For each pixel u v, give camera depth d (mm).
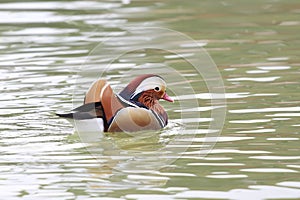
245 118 19641
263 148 17453
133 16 32094
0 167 16453
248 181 15492
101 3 35188
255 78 23188
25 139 18281
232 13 32688
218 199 14641
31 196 14891
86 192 15094
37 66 24953
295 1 35000
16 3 35188
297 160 16609
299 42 27562
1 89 22453
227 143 17922
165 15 32281
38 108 20656
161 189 15211
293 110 20125
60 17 32156
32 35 29219
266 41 27812
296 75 23406
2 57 26141
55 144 17984
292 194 14773
